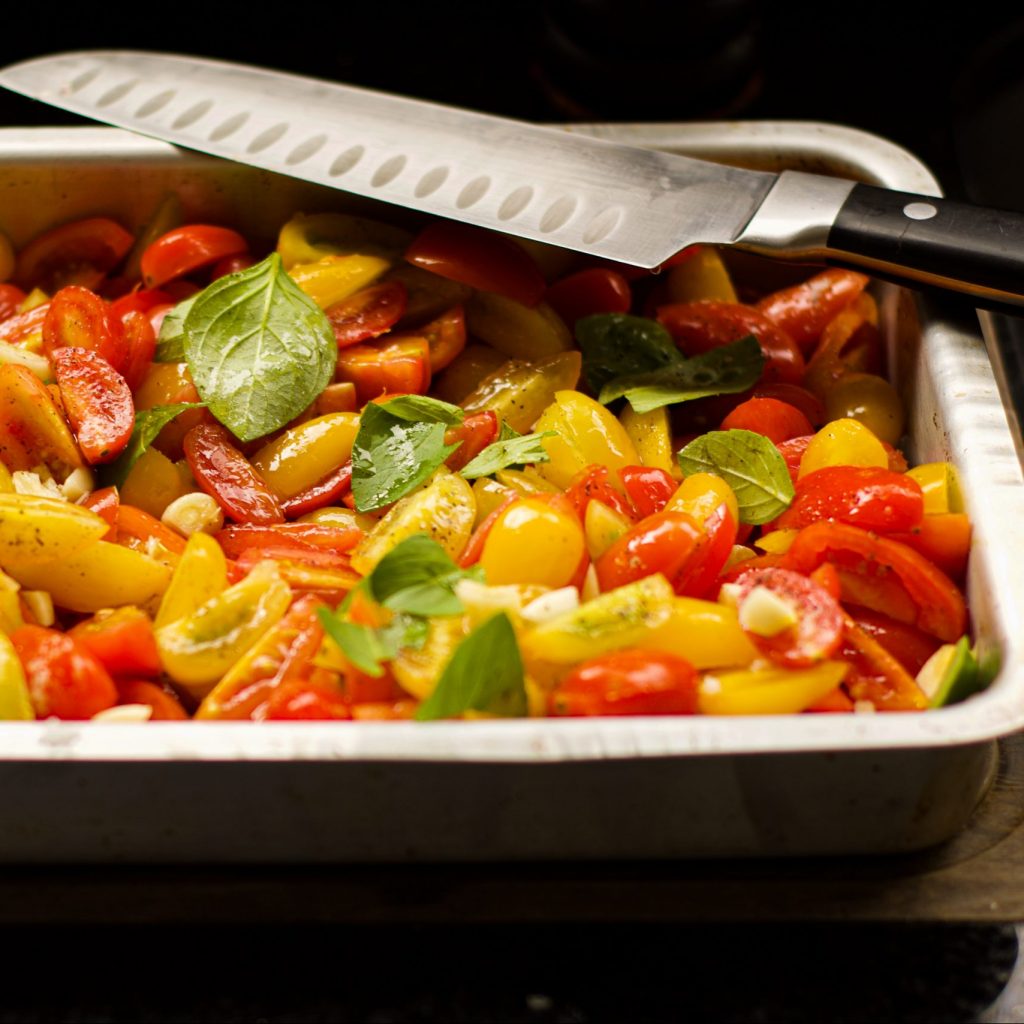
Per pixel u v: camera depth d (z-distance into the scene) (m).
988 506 0.85
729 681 0.78
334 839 0.77
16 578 0.87
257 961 0.76
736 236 1.00
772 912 0.77
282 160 1.10
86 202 1.16
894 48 1.55
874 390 1.05
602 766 0.72
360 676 0.79
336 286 1.07
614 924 0.77
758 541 0.92
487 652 0.72
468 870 0.79
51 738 0.71
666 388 1.02
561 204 1.04
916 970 0.75
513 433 0.98
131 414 0.95
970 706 0.71
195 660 0.83
